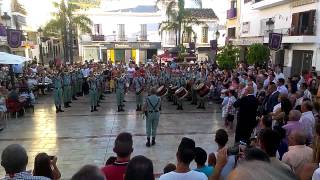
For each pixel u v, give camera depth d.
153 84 17.11
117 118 14.63
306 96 9.48
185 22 34.97
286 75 25.16
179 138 11.56
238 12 34.97
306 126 6.58
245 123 9.40
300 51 23.44
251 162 1.08
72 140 11.38
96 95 16.25
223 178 4.13
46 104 18.20
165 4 37.91
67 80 17.09
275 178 0.99
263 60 22.44
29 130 12.70
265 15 29.05
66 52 36.09
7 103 14.42
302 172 4.23
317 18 21.20
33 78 20.05
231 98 12.70
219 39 43.03
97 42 42.84
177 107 16.89
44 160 4.66
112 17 43.09
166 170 4.95
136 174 2.69
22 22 34.75
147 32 43.62
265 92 11.73
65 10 35.56
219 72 19.12
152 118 10.52
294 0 24.00
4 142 11.16
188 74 18.67
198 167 4.80
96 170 2.34
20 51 32.59
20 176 3.36
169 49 39.06
